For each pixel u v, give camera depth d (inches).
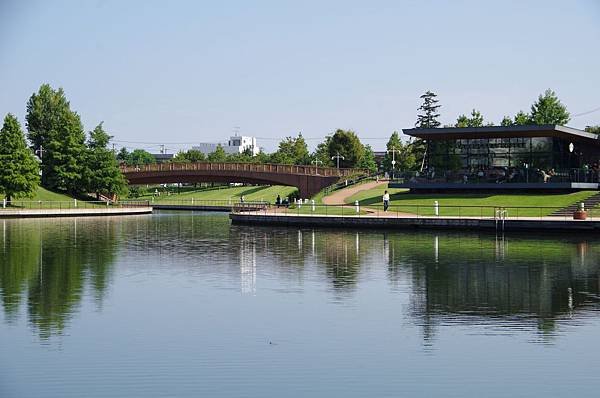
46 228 2780.5
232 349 873.5
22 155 3786.9
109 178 4301.2
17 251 1882.4
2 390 734.5
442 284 1299.2
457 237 2207.2
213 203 5206.7
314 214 2925.7
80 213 3764.8
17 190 3779.5
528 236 2199.8
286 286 1293.1
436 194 3282.5
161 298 1183.6
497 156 3238.2
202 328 975.0
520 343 892.0
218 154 7076.8
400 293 1214.3
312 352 859.4
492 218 2406.5
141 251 1879.9
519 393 722.8
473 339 913.5
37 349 874.1
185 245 2041.1
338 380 762.8
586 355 840.3
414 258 1662.2
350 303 1133.7
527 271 1440.7
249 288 1274.6
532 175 3097.9
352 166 6151.6
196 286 1299.2
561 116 4562.0
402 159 5797.2
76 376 776.9
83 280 1371.8
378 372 786.2
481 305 1111.0
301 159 6574.8
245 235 2388.0
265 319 1024.2
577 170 3031.5
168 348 877.2
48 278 1395.2
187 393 726.5
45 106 5142.7
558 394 720.3
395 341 904.3
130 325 990.4
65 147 4306.1
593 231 2225.6
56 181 4291.3
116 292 1240.2
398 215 2716.5
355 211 2999.5
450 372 784.9
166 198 5816.9
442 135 3233.3
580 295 1183.6
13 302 1147.9
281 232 2502.5
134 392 729.6
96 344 896.3
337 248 1903.3
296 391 731.4
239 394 724.0
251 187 5969.5
